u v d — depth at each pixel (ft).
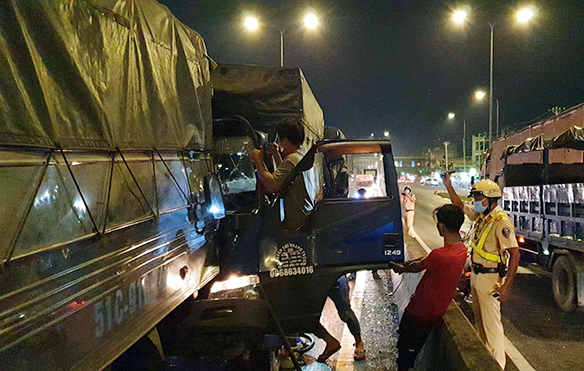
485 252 13.61
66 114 6.42
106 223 7.20
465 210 16.62
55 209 6.02
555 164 32.07
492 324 13.42
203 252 11.47
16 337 5.08
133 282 7.80
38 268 5.57
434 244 43.29
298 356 15.10
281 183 12.09
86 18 7.06
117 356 6.96
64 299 5.96
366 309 20.62
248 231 12.20
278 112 19.52
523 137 35.09
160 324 10.28
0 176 5.16
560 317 20.12
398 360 12.54
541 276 28.04
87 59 6.99
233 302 10.38
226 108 19.56
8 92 5.38
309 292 11.99
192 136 11.61
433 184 221.05
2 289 4.97
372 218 12.30
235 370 11.94
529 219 27.32
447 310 12.17
